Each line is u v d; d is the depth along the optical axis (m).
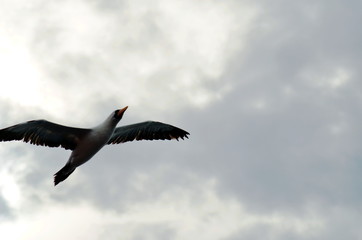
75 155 22.19
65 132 21.98
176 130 23.58
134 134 23.36
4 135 21.67
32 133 21.91
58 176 22.38
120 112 22.03
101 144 22.16
